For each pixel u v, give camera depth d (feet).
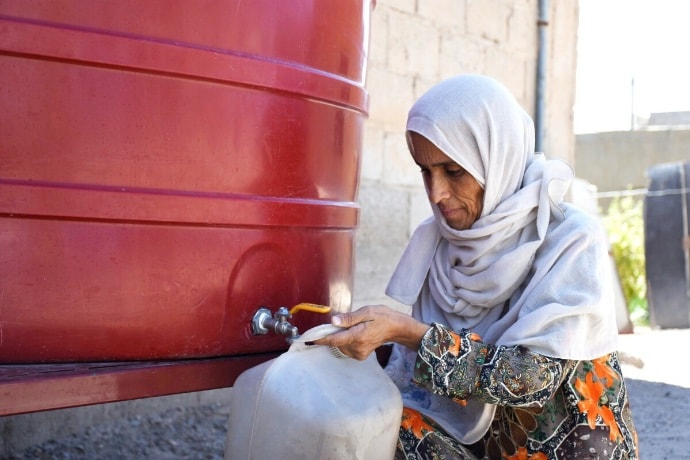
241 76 5.37
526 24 18.61
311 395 5.20
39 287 4.98
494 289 6.36
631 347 22.24
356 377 5.66
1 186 4.83
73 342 5.08
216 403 13.06
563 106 20.58
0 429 9.93
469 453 6.53
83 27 4.90
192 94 5.24
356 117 6.48
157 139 5.16
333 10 5.97
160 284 5.26
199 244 5.38
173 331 5.35
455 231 6.49
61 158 4.93
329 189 6.17
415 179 15.19
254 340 5.75
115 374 4.99
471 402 6.56
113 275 5.12
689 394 16.10
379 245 14.48
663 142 53.47
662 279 28.63
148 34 5.06
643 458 11.57
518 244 6.41
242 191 5.51
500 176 6.28
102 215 5.02
